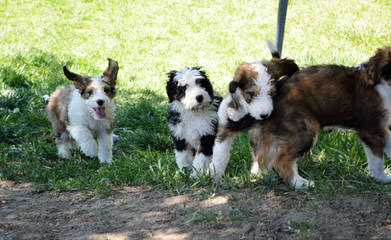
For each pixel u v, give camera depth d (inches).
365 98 147.8
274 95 148.2
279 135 148.5
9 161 165.6
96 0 347.6
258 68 149.0
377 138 148.9
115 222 145.4
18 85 201.2
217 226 142.7
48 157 168.6
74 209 149.1
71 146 172.7
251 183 151.9
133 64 241.3
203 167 158.2
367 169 154.0
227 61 246.5
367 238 138.6
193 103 156.2
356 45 266.5
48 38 271.4
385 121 148.3
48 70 214.7
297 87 148.0
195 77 158.4
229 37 287.0
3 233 143.8
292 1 348.5
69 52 250.2
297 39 280.4
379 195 146.8
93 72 217.2
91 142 165.3
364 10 328.2
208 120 158.7
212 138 159.2
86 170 161.9
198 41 281.6
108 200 151.1
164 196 151.5
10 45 245.8
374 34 279.6
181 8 337.4
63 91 170.4
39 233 143.7
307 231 140.3
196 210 146.4
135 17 319.0
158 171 157.9
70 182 156.2
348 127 150.3
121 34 287.7
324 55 232.8
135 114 187.9
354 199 146.1
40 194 153.8
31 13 316.2
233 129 152.5
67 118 166.9
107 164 164.6
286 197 147.8
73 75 164.7
